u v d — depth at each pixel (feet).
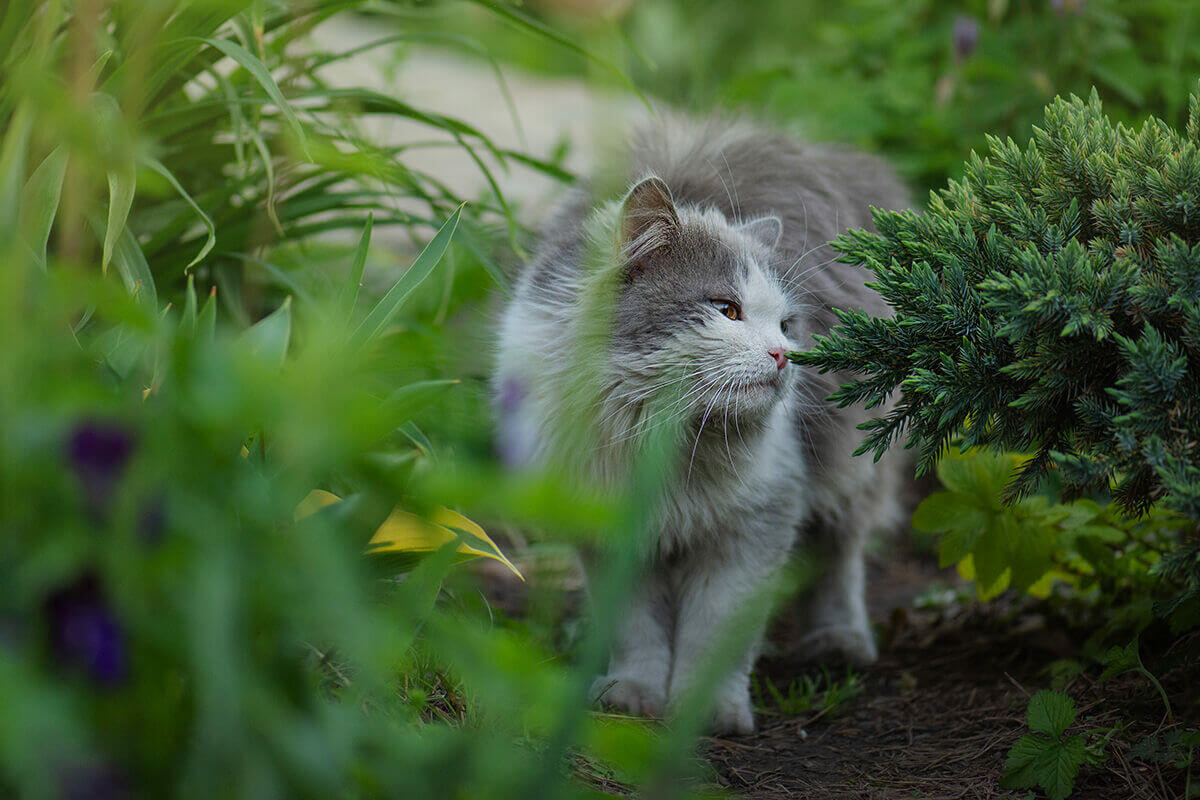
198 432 4.17
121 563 3.87
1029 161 7.66
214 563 3.90
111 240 6.83
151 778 4.00
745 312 9.22
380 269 12.62
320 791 4.06
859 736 8.90
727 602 9.48
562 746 4.11
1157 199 6.98
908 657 10.88
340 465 5.33
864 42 18.52
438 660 6.11
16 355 3.99
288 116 7.47
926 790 7.60
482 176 20.04
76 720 3.77
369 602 5.50
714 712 8.95
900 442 11.57
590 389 9.00
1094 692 8.59
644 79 20.57
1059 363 6.86
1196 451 6.41
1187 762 7.02
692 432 9.18
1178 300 6.51
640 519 3.96
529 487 3.85
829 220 11.25
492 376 10.00
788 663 11.11
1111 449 6.79
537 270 9.81
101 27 7.91
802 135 13.12
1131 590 9.90
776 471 9.57
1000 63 16.39
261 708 3.99
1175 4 16.17
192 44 7.93
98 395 4.09
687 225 9.41
